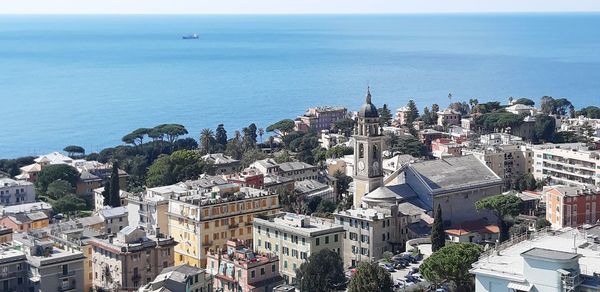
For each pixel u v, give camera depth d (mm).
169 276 192250
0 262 194875
